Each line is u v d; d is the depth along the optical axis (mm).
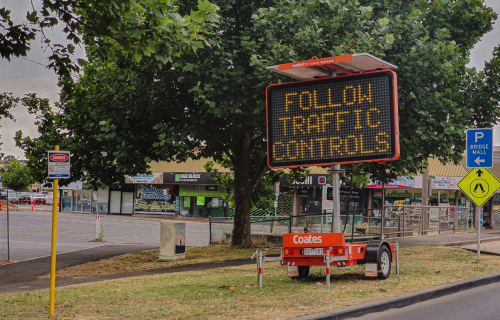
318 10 16578
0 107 13734
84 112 18016
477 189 15078
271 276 12844
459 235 27547
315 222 22703
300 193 44500
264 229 23812
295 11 15906
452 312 8688
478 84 18156
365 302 8961
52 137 18156
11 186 87000
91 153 18219
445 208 30609
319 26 16328
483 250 18609
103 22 9672
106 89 18078
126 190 55344
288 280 12070
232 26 17594
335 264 11281
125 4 9164
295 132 12680
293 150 12680
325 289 10414
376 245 11859
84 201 58656
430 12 18672
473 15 18141
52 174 8195
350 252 11367
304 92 12617
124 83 18203
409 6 18375
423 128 17109
